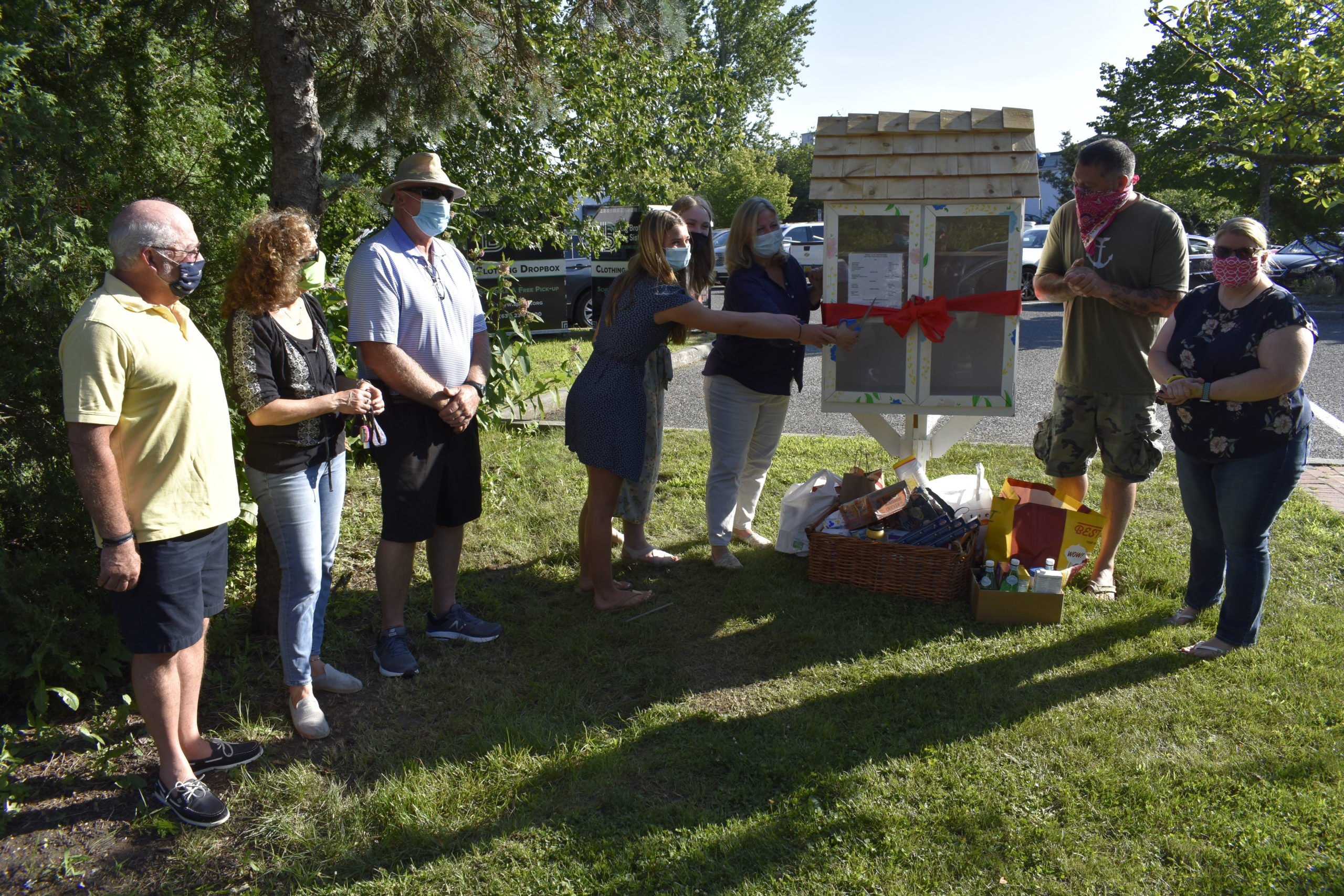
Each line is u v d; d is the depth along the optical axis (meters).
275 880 2.35
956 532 4.03
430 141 6.44
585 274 13.25
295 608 2.96
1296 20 6.07
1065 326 3.95
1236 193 19.72
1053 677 3.29
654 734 2.98
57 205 3.19
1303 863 2.28
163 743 2.56
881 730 2.97
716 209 29.08
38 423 3.26
